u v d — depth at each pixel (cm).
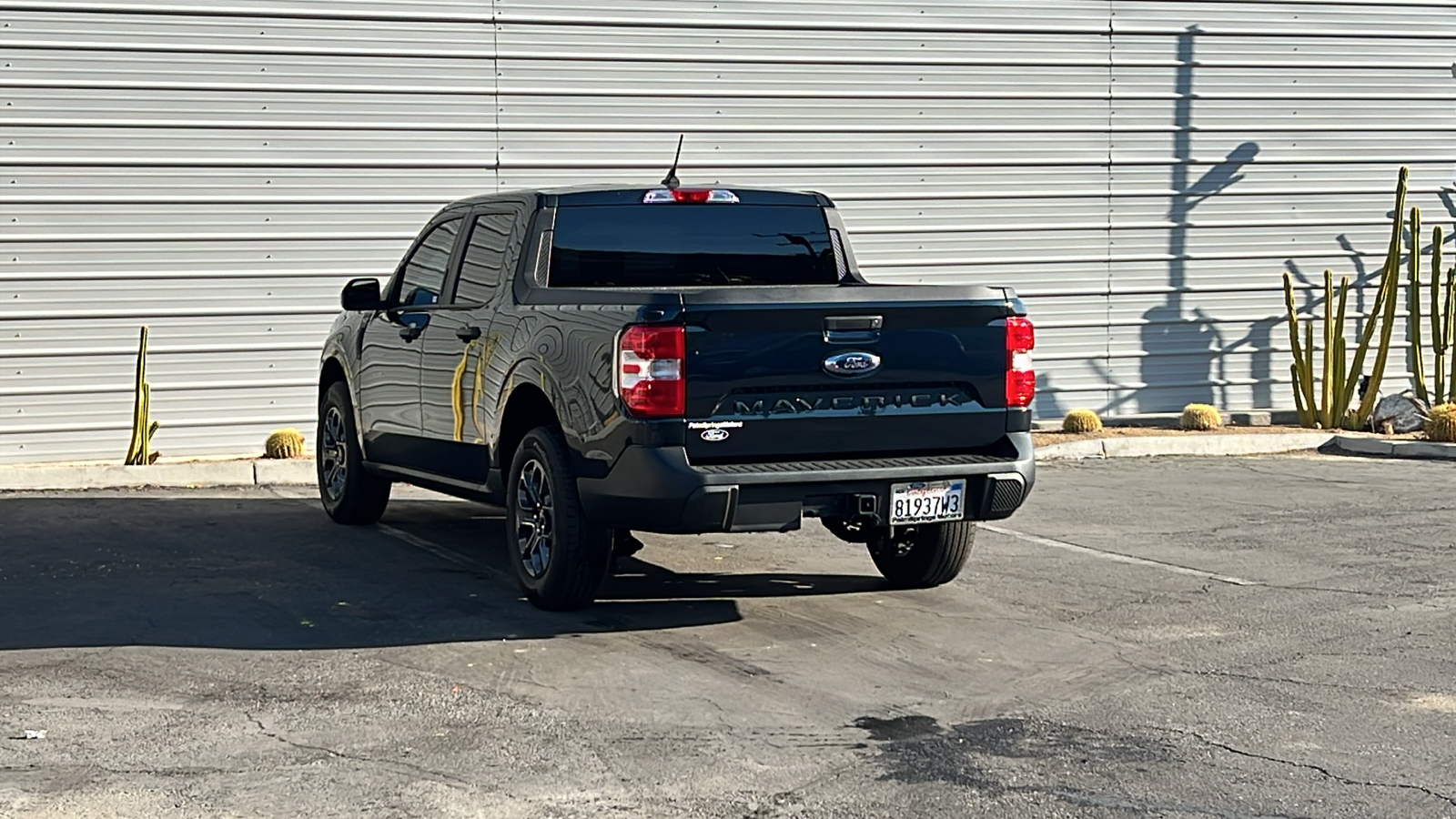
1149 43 1653
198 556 963
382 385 993
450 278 933
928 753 578
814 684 672
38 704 641
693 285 883
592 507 757
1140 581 892
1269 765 563
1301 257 1722
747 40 1528
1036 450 1472
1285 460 1467
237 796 532
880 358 754
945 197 1602
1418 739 594
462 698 651
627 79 1498
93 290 1381
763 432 739
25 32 1348
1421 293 1770
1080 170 1644
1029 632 765
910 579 864
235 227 1410
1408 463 1443
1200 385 1702
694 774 555
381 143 1440
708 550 991
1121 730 606
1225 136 1686
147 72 1379
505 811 519
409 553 973
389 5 1431
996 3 1600
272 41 1406
